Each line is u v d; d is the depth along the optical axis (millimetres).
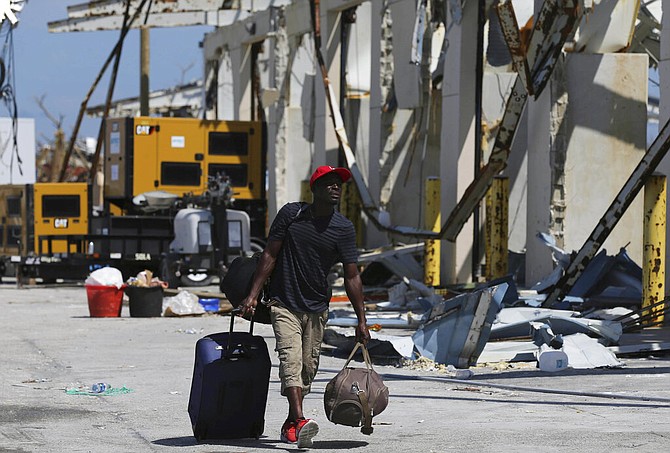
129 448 17109
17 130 77375
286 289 16781
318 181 16766
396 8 61281
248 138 67812
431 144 63438
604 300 39500
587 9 46031
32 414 20828
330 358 29625
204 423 17281
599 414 19672
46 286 68438
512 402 21484
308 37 81438
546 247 46875
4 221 68062
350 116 71812
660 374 25344
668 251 37969
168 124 66625
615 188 46844
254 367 17172
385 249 59000
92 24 84438
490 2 53125
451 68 54875
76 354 31000
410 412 20531
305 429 16359
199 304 45125
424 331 28438
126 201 66875
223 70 92938
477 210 54062
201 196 62781
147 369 27719
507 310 30422
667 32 39031
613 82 46594
